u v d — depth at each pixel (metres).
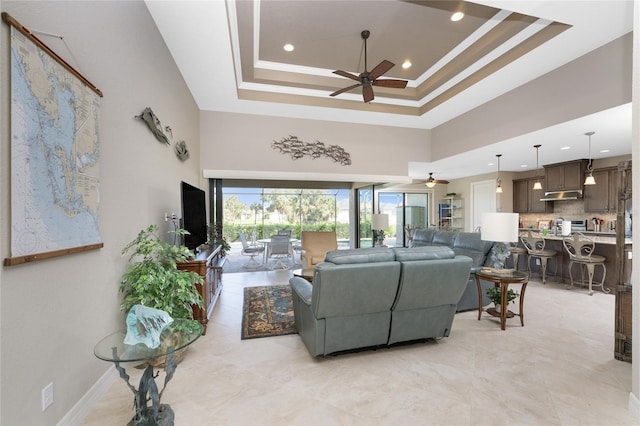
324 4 3.10
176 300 2.32
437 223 10.13
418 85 5.19
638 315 1.81
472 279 3.75
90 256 1.84
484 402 1.92
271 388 2.08
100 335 1.95
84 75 1.79
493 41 3.61
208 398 1.96
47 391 1.47
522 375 2.24
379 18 3.34
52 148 1.48
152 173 2.85
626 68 3.10
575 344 2.78
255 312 3.72
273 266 7.13
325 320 2.37
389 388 2.08
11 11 1.29
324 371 2.30
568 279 5.11
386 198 10.18
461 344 2.78
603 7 2.64
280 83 4.85
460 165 7.05
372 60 4.32
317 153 5.91
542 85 4.01
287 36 3.70
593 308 3.84
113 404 1.89
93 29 1.89
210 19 2.87
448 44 3.87
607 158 6.36
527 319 3.44
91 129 1.81
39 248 1.39
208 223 5.57
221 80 4.17
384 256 2.42
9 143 1.24
